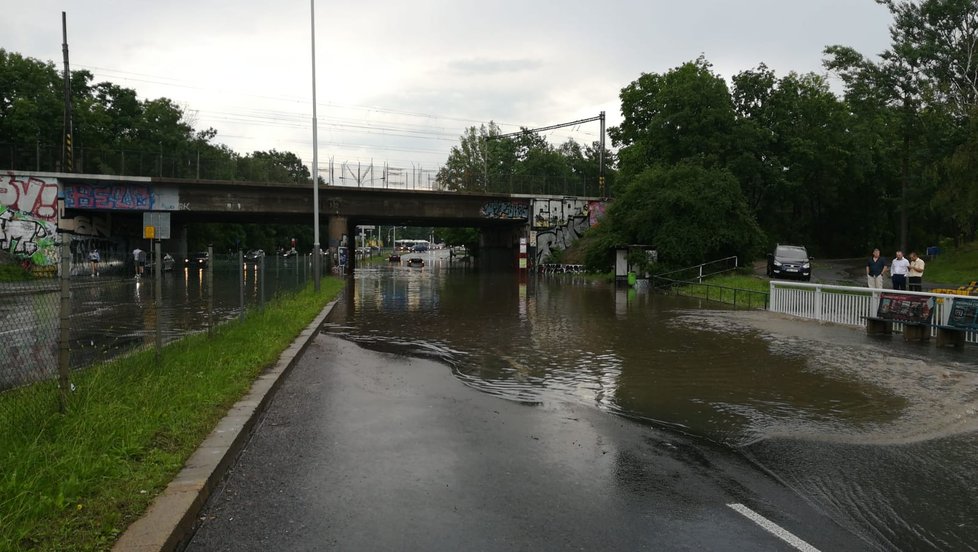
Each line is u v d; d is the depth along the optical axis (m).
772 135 44.22
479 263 71.44
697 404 7.89
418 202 48.75
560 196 53.31
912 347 12.23
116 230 46.16
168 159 42.25
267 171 48.19
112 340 9.42
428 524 4.29
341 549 3.91
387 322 16.77
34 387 6.25
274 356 10.04
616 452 5.98
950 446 6.20
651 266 33.06
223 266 47.12
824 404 7.88
